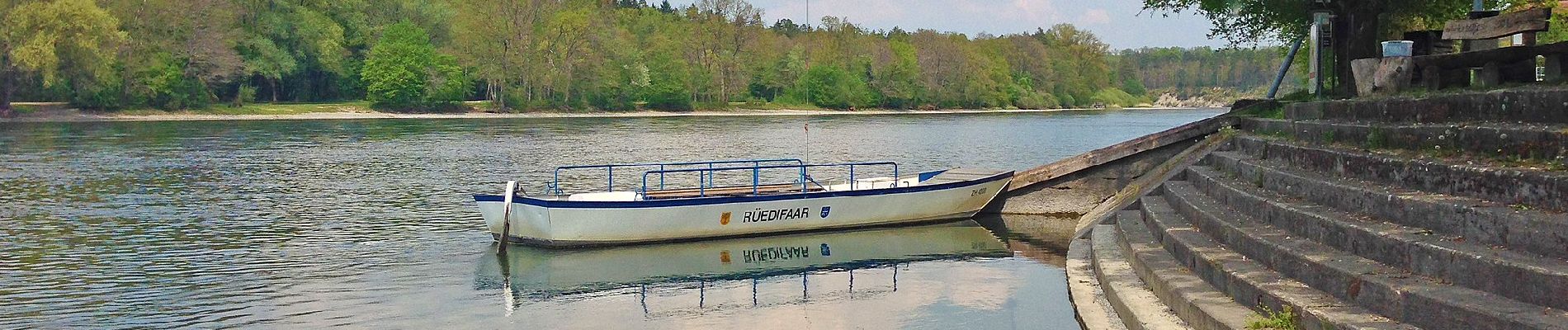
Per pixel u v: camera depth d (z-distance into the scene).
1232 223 14.06
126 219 26.95
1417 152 13.24
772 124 94.75
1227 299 12.07
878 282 19.33
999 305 17.14
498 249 22.25
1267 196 14.75
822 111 137.00
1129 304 13.19
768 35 140.50
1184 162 23.55
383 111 113.19
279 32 113.75
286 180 37.59
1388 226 11.42
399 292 18.48
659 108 128.00
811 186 26.50
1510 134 11.48
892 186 26.73
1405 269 10.49
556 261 21.41
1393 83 18.64
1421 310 9.39
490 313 17.03
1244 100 32.31
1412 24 32.53
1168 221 16.52
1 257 21.59
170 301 17.64
